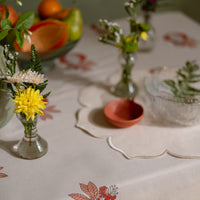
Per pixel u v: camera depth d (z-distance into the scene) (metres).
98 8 2.04
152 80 0.98
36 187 0.66
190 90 0.94
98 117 0.88
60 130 0.83
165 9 2.19
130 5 0.89
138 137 0.80
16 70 0.75
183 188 0.73
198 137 0.81
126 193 0.68
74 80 1.05
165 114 0.83
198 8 2.25
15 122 0.85
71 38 1.06
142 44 1.21
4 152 0.75
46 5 1.10
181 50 1.25
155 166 0.72
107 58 1.20
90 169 0.71
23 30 0.70
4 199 0.63
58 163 0.72
